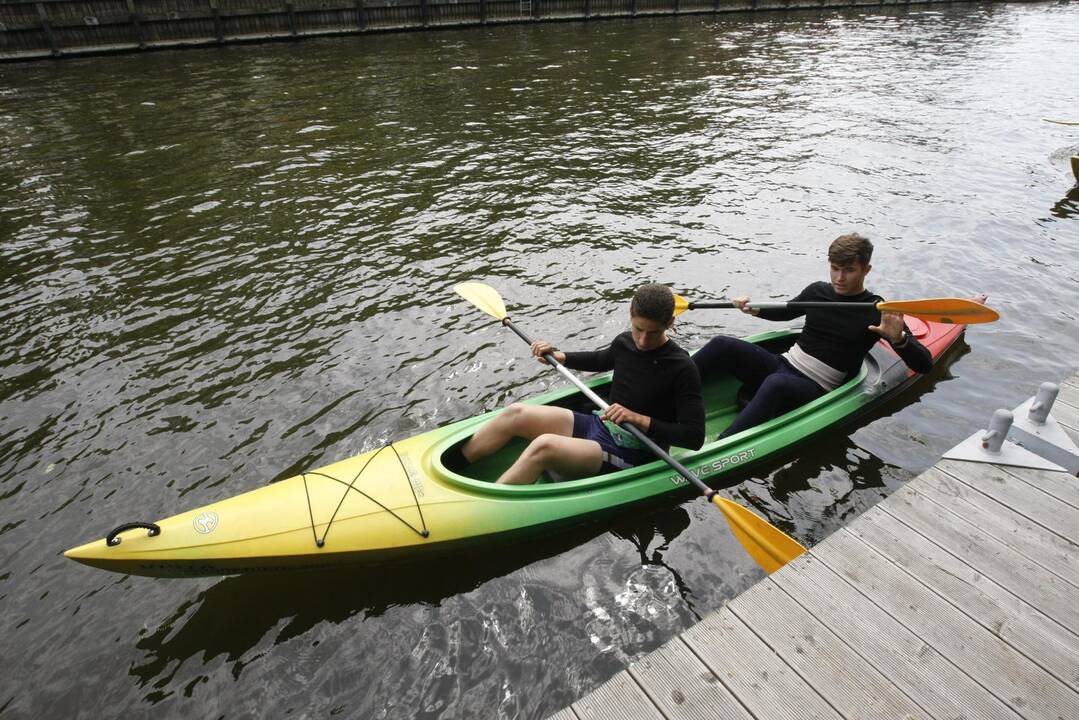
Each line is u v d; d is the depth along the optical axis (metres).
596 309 5.72
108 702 2.82
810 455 4.12
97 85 13.19
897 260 6.51
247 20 17.34
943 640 2.45
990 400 4.64
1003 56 17.02
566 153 9.52
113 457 4.12
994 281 6.14
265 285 6.08
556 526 3.49
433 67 14.92
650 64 15.62
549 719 2.23
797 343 4.37
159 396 4.66
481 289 4.62
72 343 5.27
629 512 3.66
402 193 8.11
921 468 4.05
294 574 3.37
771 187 8.27
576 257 6.59
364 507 3.33
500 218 7.43
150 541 3.04
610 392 3.70
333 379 4.83
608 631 3.08
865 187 8.27
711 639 2.46
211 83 13.34
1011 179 8.55
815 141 10.02
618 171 8.84
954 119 11.20
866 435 4.29
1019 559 2.79
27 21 14.95
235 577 3.37
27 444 4.23
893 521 2.99
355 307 5.74
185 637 3.09
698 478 3.47
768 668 2.36
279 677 2.91
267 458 4.11
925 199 7.92
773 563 3.06
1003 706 2.23
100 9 15.60
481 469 3.95
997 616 2.54
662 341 3.46
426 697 2.81
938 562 2.78
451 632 3.08
